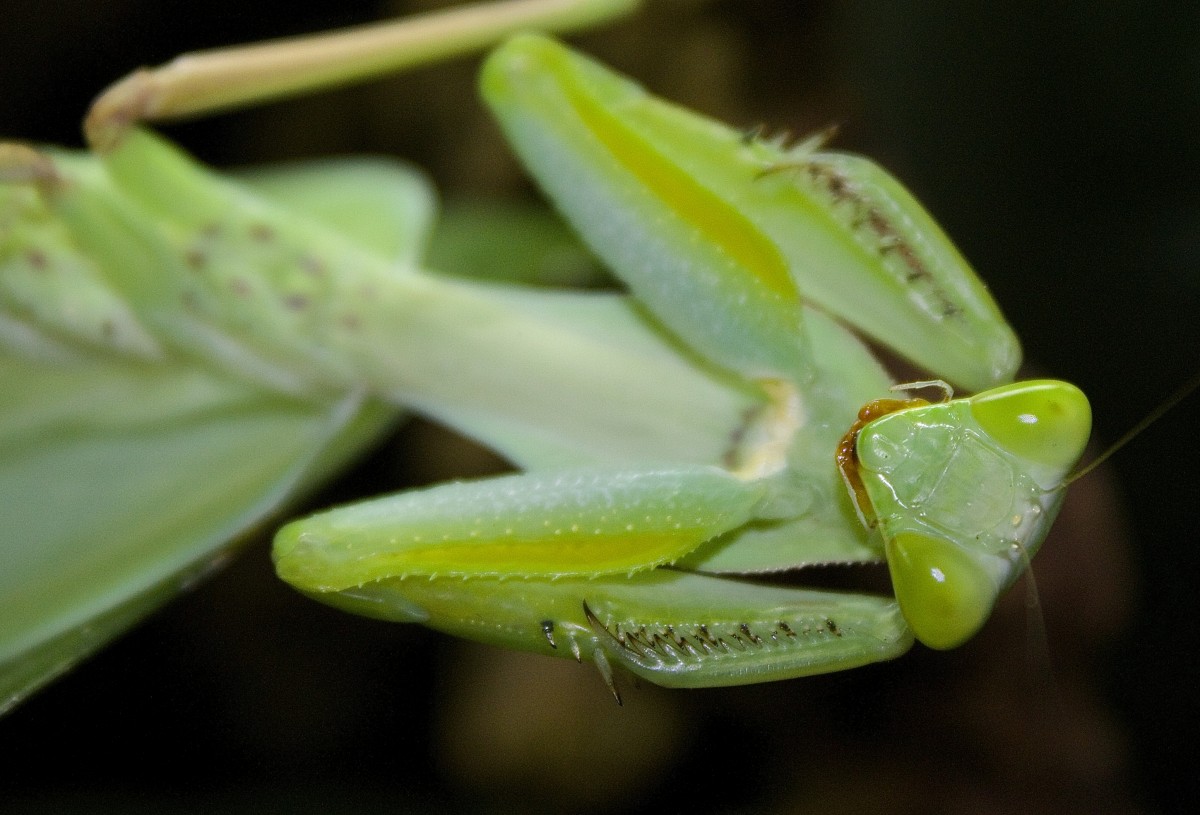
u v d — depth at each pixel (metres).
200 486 0.15
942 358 0.13
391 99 0.23
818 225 0.13
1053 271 0.17
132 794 0.20
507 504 0.13
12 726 0.22
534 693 0.21
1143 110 0.17
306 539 0.13
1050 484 0.13
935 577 0.13
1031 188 0.17
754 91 0.18
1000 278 0.17
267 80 0.14
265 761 0.24
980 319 0.13
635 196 0.14
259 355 0.15
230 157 0.25
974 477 0.13
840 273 0.14
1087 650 0.16
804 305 0.14
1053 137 0.17
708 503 0.13
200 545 0.15
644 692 0.20
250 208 0.15
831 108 0.18
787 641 0.13
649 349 0.14
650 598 0.13
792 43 0.18
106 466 0.15
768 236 0.14
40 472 0.15
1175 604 0.17
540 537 0.13
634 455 0.14
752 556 0.14
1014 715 0.16
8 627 0.15
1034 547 0.13
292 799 0.20
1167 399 0.17
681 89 0.18
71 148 0.25
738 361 0.14
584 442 0.14
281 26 0.25
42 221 0.15
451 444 0.22
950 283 0.13
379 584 0.13
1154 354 0.17
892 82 0.17
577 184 0.14
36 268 0.15
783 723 0.19
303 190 0.15
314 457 0.15
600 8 0.15
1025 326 0.17
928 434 0.13
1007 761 0.16
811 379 0.14
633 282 0.14
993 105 0.17
